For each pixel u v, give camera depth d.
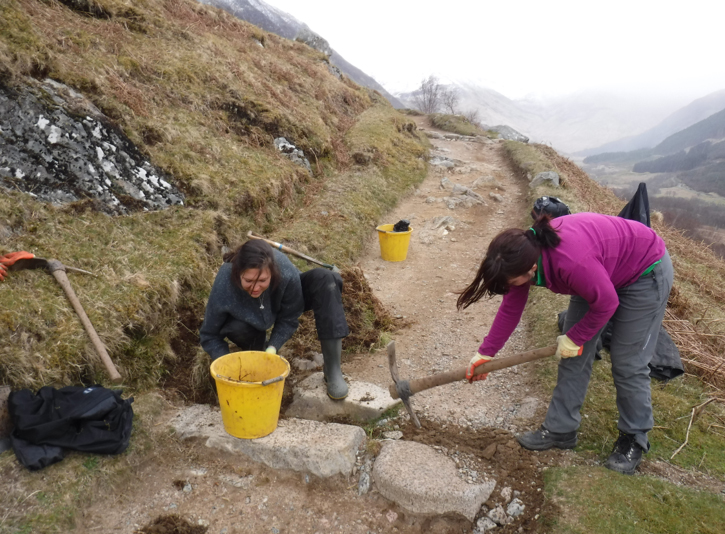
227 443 2.90
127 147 5.26
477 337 4.72
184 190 5.50
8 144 4.31
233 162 6.55
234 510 2.63
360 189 8.49
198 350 3.82
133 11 8.23
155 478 2.75
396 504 2.69
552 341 4.29
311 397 3.45
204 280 4.44
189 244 4.65
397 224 6.55
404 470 2.75
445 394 3.72
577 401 2.90
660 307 2.60
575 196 9.82
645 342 2.65
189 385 3.55
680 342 4.46
